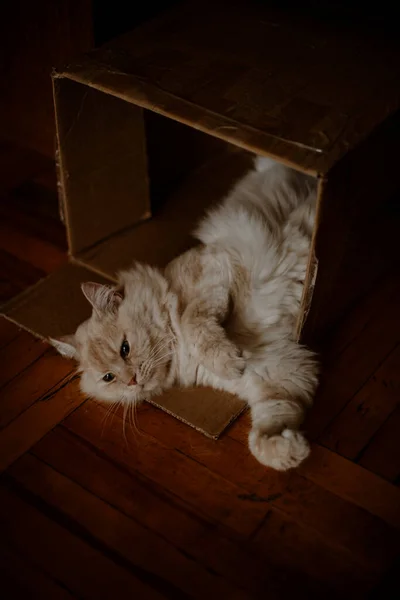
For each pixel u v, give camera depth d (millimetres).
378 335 1121
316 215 922
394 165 1050
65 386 1086
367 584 893
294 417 988
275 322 1058
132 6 1206
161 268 1180
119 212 1257
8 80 1363
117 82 1013
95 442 1027
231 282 1045
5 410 1061
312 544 926
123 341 1015
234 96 984
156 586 897
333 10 1128
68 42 1233
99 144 1157
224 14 1125
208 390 1069
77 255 1232
